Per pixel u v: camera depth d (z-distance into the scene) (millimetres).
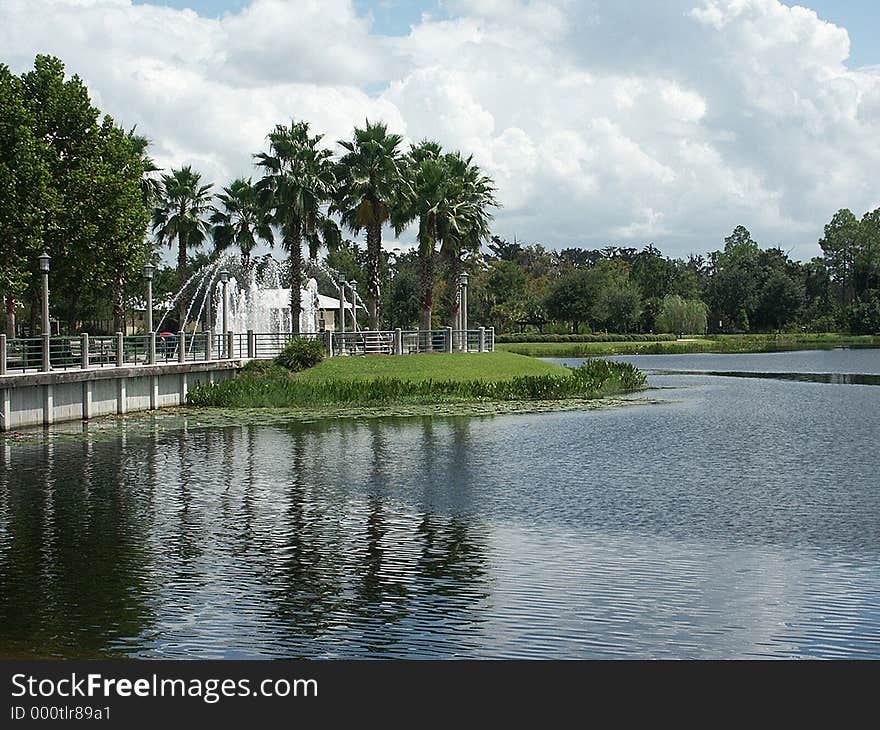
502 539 16828
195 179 64688
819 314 160375
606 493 21219
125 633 12227
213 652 11703
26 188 41031
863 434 31781
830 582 14109
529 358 54250
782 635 12062
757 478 23125
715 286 160750
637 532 17344
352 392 41594
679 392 50094
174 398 40531
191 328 80500
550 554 15758
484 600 13312
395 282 101625
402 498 20703
